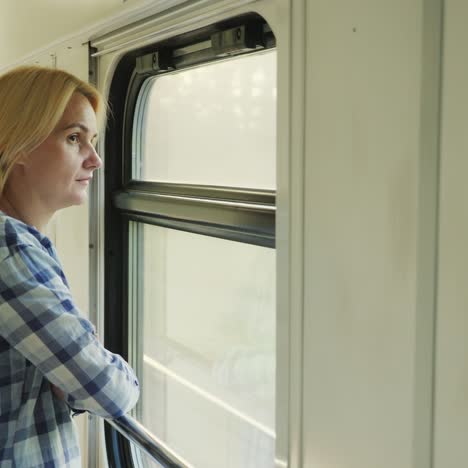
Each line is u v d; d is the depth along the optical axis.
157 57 1.81
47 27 2.33
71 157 1.24
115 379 1.10
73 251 2.28
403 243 0.92
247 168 1.62
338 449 1.07
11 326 1.03
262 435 1.76
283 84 1.15
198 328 1.97
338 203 1.04
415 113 0.89
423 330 0.89
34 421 1.16
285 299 1.17
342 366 1.05
